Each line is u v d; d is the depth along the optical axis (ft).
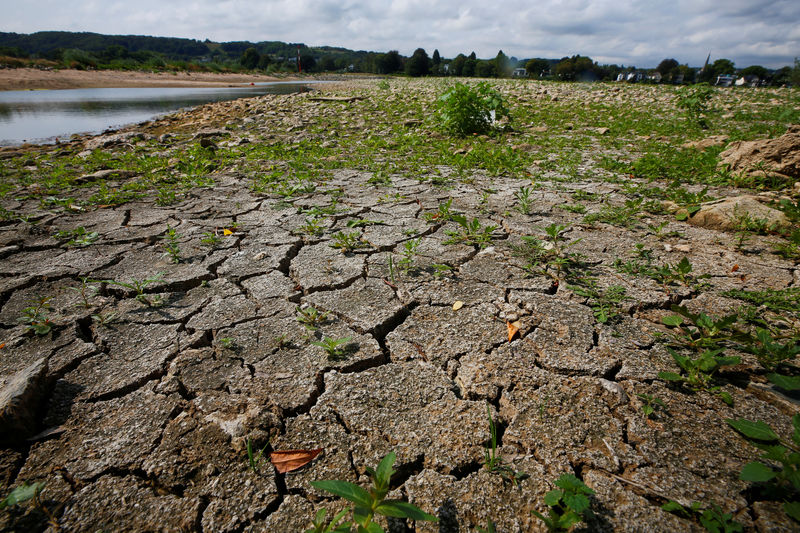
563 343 6.92
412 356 6.71
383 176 17.88
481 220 12.60
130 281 9.00
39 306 8.09
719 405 5.60
